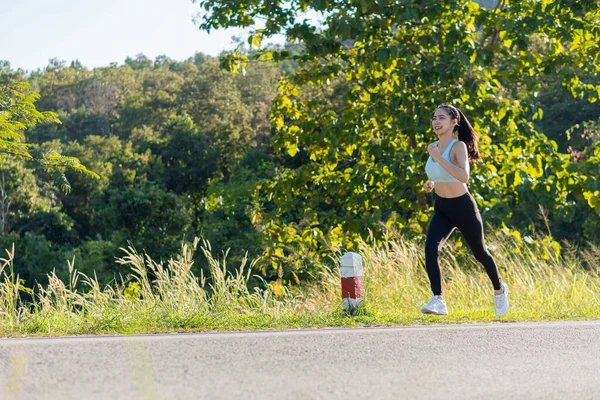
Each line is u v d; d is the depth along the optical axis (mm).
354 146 16812
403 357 4984
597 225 31219
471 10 15742
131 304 8820
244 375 4250
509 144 15805
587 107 41500
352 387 3957
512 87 21266
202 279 9414
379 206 16188
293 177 17766
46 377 4113
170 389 3838
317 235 16312
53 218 63031
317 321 7867
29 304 8531
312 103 17484
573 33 15242
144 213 46875
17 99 16578
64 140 88875
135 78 120438
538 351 5332
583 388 4090
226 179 65562
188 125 65188
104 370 4328
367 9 14680
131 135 84188
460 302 10930
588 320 8250
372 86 16359
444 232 7461
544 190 15516
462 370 4543
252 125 70438
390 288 10695
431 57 15445
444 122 7305
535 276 11812
